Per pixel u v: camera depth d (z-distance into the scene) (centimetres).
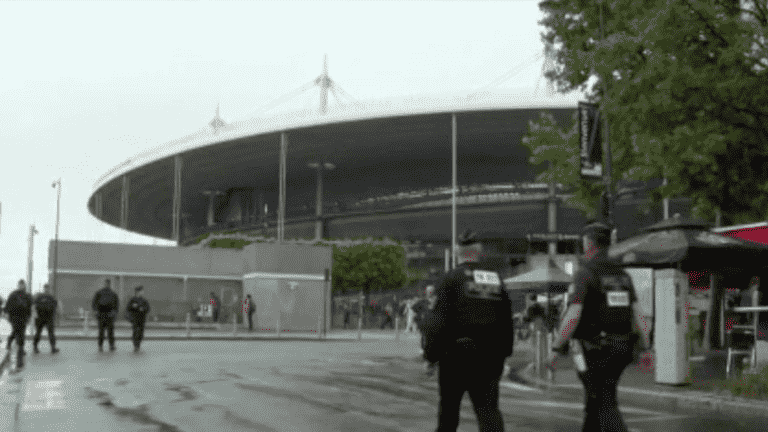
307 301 4184
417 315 1758
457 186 7862
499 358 476
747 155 1460
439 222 7581
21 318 1523
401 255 5675
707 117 1402
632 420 804
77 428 723
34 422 757
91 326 3709
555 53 1828
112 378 1199
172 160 8238
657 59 1338
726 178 1477
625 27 1488
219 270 4969
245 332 3703
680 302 1112
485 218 7375
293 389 1070
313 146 7575
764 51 1301
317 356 1858
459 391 482
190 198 10362
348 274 5472
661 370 1119
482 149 7538
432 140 7288
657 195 1680
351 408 874
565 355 490
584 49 1705
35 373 1277
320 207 7988
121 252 4747
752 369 1178
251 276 4178
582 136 1609
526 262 6725
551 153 1909
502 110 6381
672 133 1433
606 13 1667
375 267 5497
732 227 1420
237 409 854
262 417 796
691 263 1207
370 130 7025
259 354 1909
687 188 1541
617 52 1426
